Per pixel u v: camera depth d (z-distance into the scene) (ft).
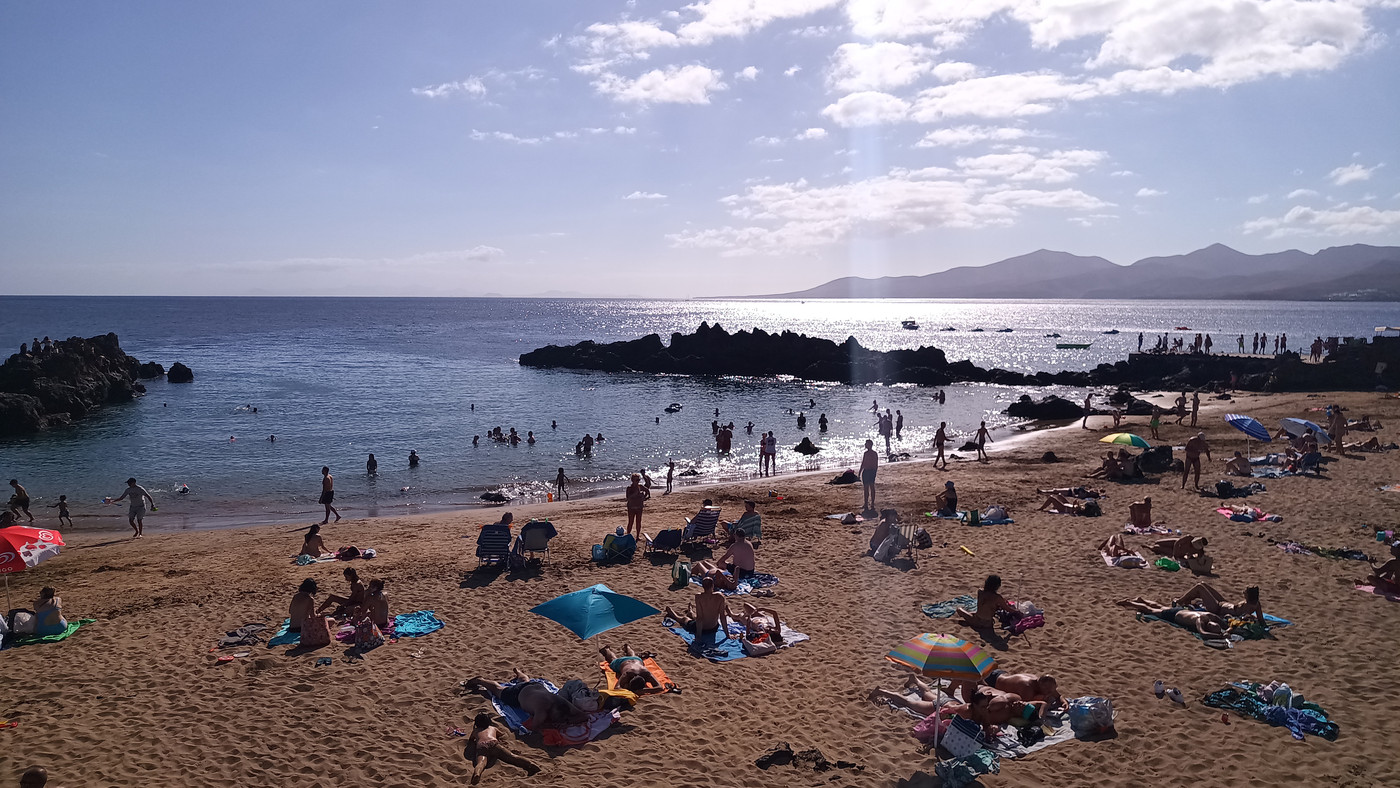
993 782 26.40
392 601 46.55
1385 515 60.70
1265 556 51.29
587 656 37.99
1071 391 199.31
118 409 162.40
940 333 505.25
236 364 271.69
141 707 32.81
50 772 27.68
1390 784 25.55
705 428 140.97
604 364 258.57
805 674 35.70
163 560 58.29
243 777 27.40
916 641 28.78
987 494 75.66
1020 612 41.27
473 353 329.11
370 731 30.58
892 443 125.59
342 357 304.09
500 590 48.44
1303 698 31.19
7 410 132.46
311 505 85.76
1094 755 27.96
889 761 28.17
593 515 72.64
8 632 40.50
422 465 108.17
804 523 65.05
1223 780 26.25
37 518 79.77
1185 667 35.06
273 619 43.57
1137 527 58.75
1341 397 138.62
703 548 57.82
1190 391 177.17
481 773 27.45
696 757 28.63
